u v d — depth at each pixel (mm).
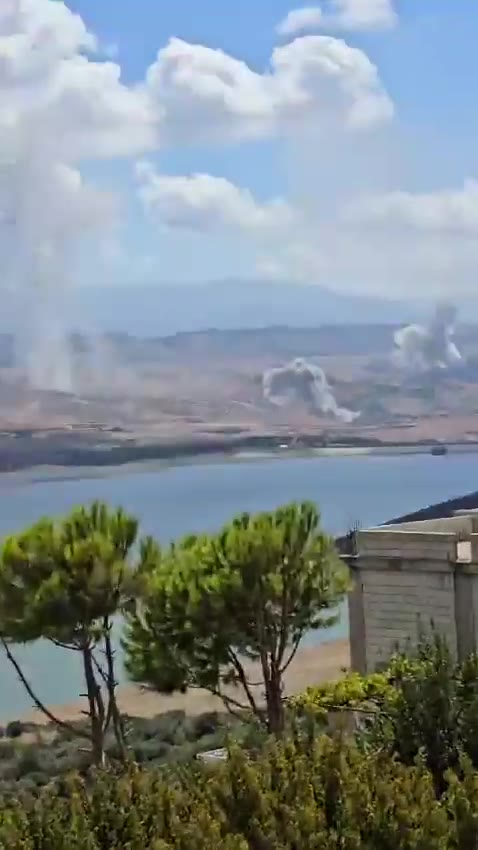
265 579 26922
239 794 11844
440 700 13797
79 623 28188
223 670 28891
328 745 12523
